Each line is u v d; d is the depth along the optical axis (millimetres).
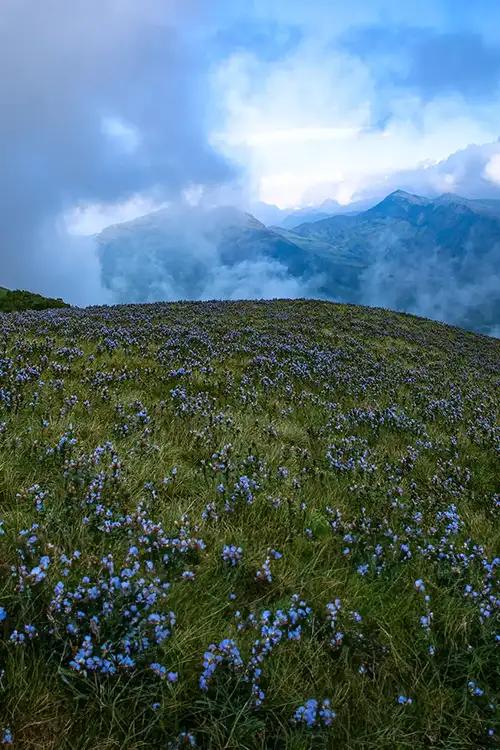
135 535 4359
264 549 4871
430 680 3605
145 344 15812
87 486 5098
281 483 6566
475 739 3305
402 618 4250
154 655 3240
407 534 5660
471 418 13922
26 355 11539
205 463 6523
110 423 7520
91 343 14898
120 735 2826
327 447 8500
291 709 3180
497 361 33281
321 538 5363
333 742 3072
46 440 6098
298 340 23203
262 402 10859
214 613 3793
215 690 3162
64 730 2736
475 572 5043
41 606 3346
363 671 3547
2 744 2590
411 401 14383
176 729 2896
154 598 3504
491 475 9242
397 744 3135
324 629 3902
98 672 2992
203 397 10031
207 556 4516
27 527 4211
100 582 3502
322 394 12961
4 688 2781
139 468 6027
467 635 4078
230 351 16750
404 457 8750
